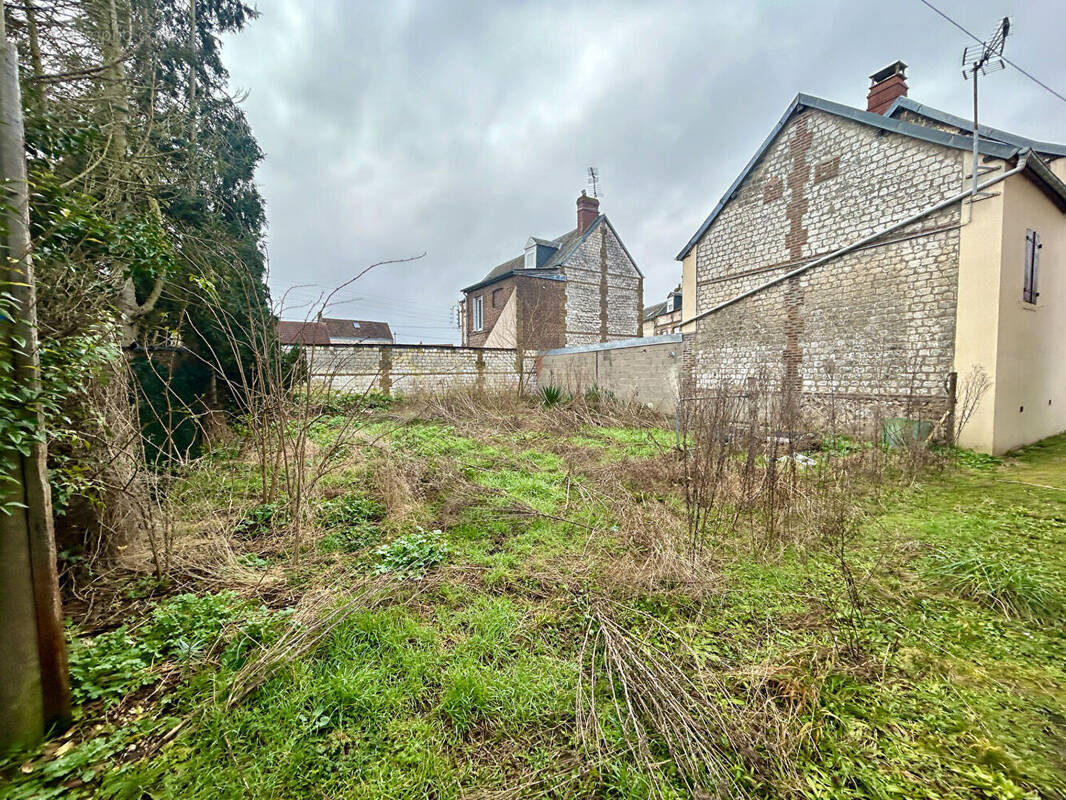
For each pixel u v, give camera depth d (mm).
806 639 2205
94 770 1470
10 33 3197
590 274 18016
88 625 2307
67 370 1942
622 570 2871
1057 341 7832
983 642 2166
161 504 3275
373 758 1548
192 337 6113
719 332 10141
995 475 5223
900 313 7227
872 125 7535
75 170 3920
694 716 1662
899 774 1463
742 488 3727
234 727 1637
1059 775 1449
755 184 9688
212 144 7594
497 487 4762
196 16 8438
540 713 1749
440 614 2438
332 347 9461
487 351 13961
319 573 2955
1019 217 6406
